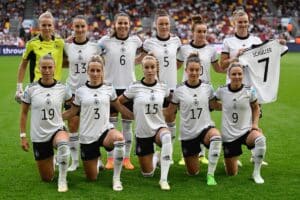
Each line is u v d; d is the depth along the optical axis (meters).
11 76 24.56
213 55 9.44
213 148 7.92
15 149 10.46
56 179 8.30
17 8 49.34
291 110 15.35
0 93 18.92
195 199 7.25
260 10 51.81
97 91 8.00
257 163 8.10
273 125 13.02
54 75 8.49
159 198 7.30
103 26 47.94
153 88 8.20
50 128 7.90
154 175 8.57
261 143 7.98
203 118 8.27
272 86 9.28
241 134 8.30
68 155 7.63
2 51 39.88
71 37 9.18
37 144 7.94
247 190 7.68
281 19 49.34
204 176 8.50
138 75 25.23
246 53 9.21
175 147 10.72
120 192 7.58
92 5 50.31
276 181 8.16
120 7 50.31
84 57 9.02
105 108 7.99
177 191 7.63
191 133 8.27
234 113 8.30
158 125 8.19
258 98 9.20
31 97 7.88
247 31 9.38
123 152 7.67
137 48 9.43
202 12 51.19
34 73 9.01
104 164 9.44
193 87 8.28
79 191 7.63
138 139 8.25
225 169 8.73
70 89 8.39
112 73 9.27
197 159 8.45
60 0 50.62
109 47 9.21
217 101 8.55
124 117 8.99
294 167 9.05
